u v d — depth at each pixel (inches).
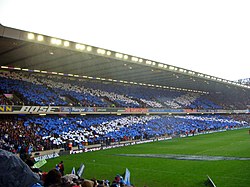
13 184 185.5
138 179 772.0
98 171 888.3
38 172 372.5
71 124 1713.8
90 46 1286.9
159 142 1801.2
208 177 699.4
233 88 3203.7
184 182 721.6
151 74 2070.6
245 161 966.4
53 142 1424.7
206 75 2295.8
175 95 3102.9
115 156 1219.2
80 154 1318.9
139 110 2213.3
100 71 1902.1
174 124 2479.1
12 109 1374.3
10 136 1288.1
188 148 1428.4
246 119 3572.8
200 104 3166.8
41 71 1860.2
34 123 1536.7
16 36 1030.4
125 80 2406.5
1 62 1541.6
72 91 2006.6
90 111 1817.2
